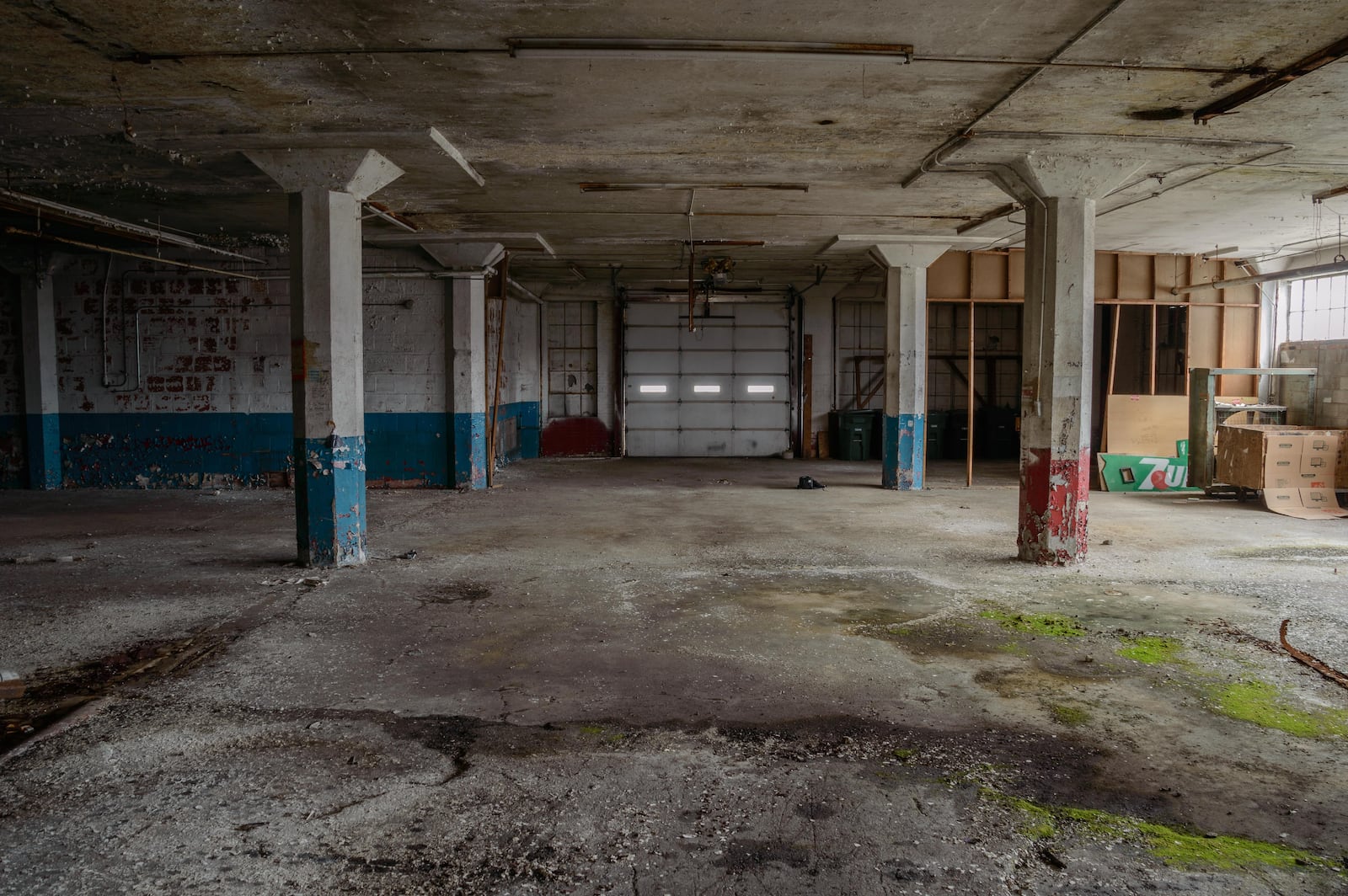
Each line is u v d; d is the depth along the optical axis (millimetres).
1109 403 11219
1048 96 4992
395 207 8570
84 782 2932
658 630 4777
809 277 15484
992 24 3969
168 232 9727
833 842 2551
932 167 6562
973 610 5188
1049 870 2404
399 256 11094
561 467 14641
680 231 10008
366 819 2695
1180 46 4227
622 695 3783
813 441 16875
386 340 11219
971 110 5285
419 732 3379
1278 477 9188
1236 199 7832
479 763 3096
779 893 2287
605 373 16688
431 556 6816
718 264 12078
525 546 7250
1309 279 10633
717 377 16766
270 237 10141
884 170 6941
